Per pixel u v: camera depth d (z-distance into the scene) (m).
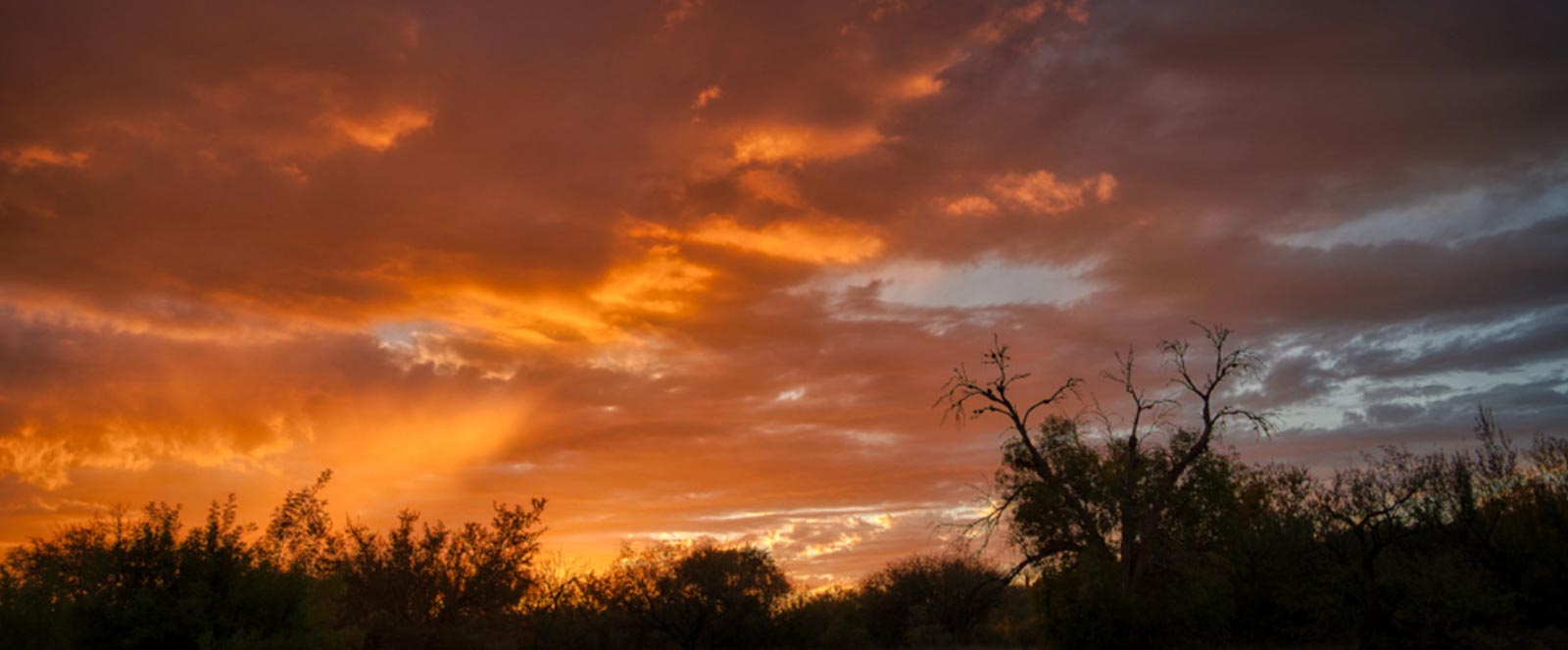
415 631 32.72
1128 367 28.22
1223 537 26.50
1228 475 26.62
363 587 33.97
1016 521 27.47
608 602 37.59
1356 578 25.59
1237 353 27.84
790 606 39.75
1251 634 28.41
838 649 39.75
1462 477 27.91
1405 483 27.97
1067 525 26.92
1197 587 24.80
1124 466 26.78
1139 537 25.80
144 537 17.27
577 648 36.03
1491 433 29.45
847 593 45.28
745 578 37.81
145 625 16.28
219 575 17.48
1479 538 27.17
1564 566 25.98
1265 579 28.14
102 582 16.77
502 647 33.88
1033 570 27.34
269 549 18.80
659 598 37.16
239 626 16.94
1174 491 26.19
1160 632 24.44
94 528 17.53
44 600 16.11
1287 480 30.31
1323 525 28.55
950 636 39.56
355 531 34.53
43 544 17.44
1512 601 25.12
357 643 20.39
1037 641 32.91
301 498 20.45
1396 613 24.25
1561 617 25.59
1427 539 28.06
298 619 17.91
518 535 36.22
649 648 37.84
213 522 17.88
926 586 42.78
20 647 15.71
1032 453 27.45
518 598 36.28
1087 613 24.64
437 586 35.00
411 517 35.53
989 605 40.47
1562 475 28.19
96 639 16.33
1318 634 27.09
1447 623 23.70
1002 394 28.20
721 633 38.56
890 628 42.78
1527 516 27.94
